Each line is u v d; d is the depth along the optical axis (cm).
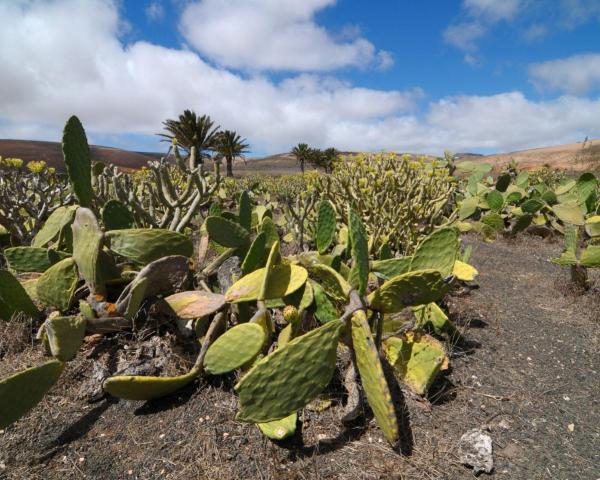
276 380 153
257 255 242
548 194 692
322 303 212
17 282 234
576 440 182
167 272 225
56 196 421
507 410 200
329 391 199
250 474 155
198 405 190
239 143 3394
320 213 270
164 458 162
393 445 157
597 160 2234
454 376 224
